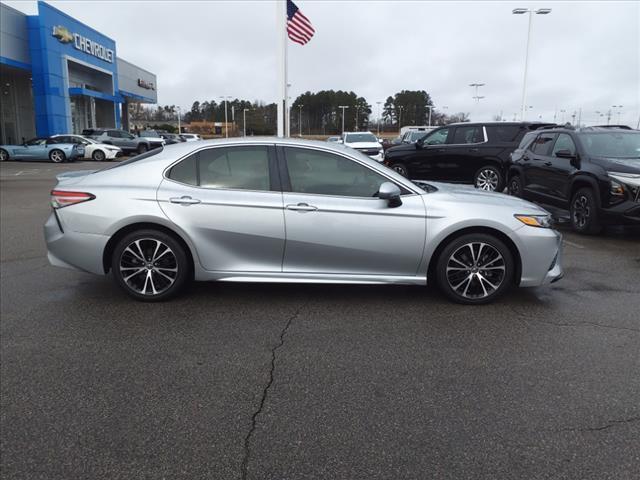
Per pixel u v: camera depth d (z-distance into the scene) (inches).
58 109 1214.3
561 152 342.3
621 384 129.6
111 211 180.9
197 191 181.8
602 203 301.7
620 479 94.3
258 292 201.6
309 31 691.4
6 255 262.1
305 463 99.2
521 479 94.4
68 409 117.7
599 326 168.2
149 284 188.1
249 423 112.5
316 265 183.6
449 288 186.2
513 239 181.0
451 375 134.3
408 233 179.9
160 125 3801.7
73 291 202.4
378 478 95.0
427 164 510.9
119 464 98.9
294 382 130.6
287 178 182.5
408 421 113.2
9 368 137.7
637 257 264.1
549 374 135.0
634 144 332.8
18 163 1016.9
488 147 482.3
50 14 1172.5
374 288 207.5
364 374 135.0
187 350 149.3
